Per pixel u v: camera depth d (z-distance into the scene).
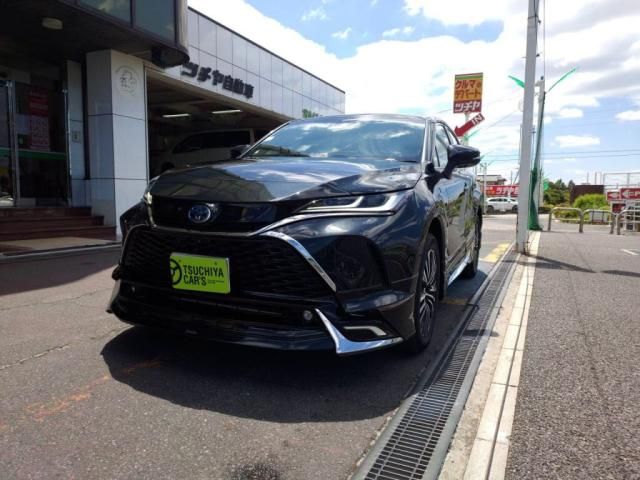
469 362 3.23
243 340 2.63
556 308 4.73
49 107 10.42
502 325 4.12
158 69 11.45
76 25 8.60
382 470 2.01
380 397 2.67
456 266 4.59
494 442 2.25
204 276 2.71
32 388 2.64
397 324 2.78
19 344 3.31
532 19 8.62
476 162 3.91
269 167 3.16
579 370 3.13
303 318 2.61
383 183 2.98
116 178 10.18
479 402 2.64
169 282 2.85
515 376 3.02
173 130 21.48
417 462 2.08
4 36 9.12
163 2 9.59
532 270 7.03
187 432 2.24
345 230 2.62
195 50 12.88
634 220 18.84
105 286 5.20
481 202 6.14
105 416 2.36
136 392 2.62
